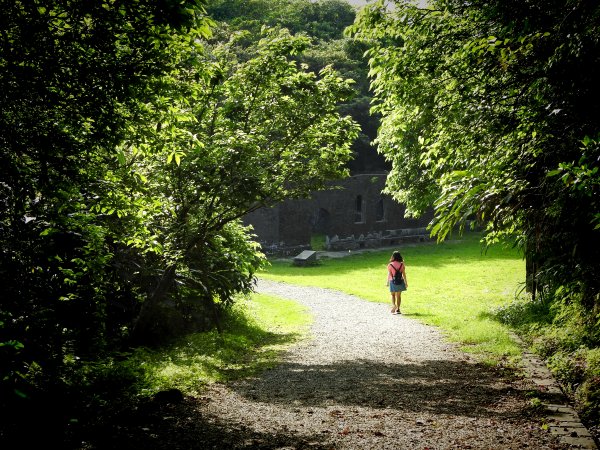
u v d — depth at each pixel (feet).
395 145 53.78
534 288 46.83
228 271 49.90
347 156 41.42
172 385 28.71
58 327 24.70
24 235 21.45
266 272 96.99
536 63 24.49
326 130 40.55
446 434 20.84
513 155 24.54
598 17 20.11
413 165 52.95
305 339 45.98
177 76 26.07
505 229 28.12
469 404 24.91
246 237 53.52
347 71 154.20
